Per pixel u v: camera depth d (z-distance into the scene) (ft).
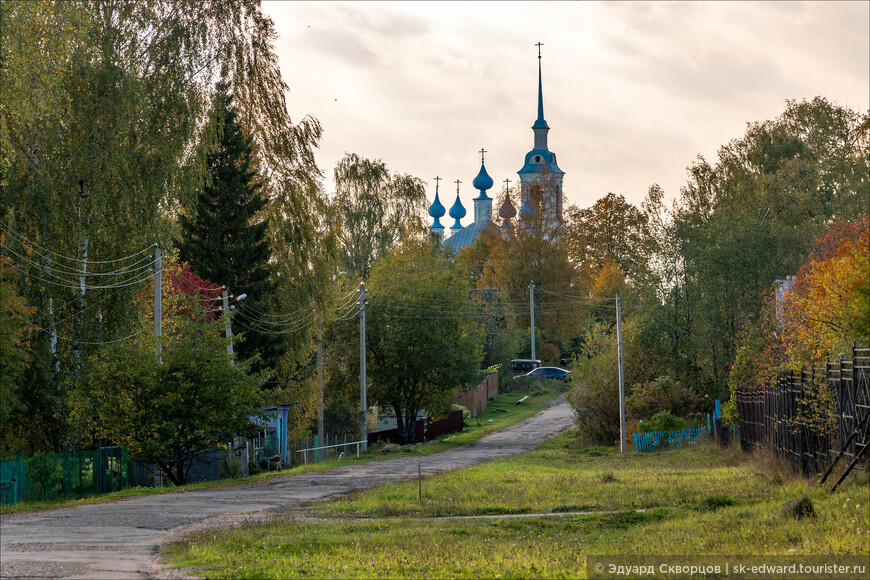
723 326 195.11
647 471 116.06
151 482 127.65
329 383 201.57
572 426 217.77
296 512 78.79
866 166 244.63
